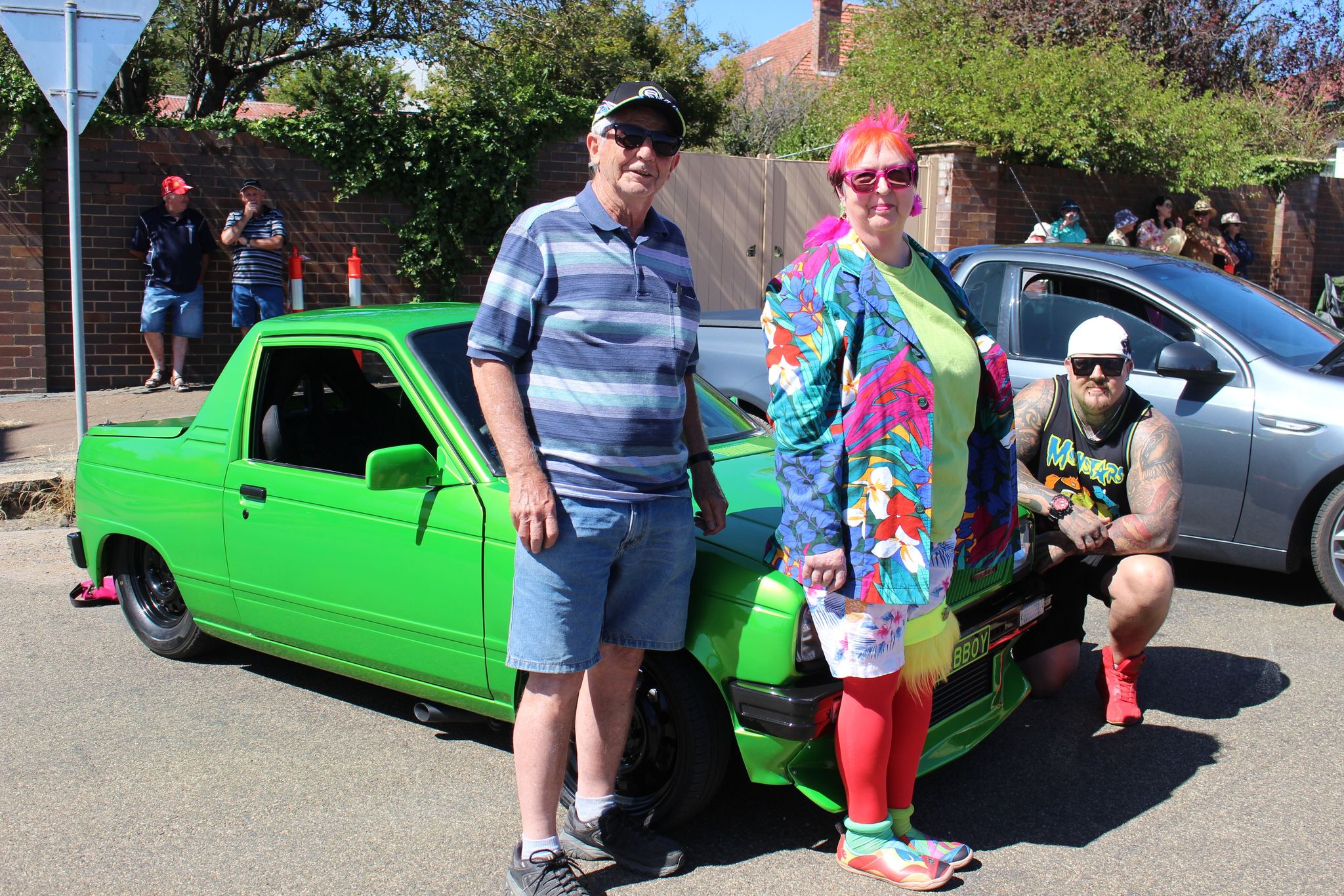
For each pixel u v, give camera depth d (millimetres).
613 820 3297
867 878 3207
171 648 4922
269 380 4301
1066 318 6066
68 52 6625
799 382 2865
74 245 6844
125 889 3195
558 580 2943
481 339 2906
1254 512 5410
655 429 2986
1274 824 3514
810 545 2881
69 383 10273
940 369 2943
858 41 16219
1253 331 5703
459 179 11086
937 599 3072
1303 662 4867
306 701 4531
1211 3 18031
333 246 10922
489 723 3961
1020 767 3930
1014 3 16391
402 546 3711
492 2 11547
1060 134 13023
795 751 3193
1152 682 4676
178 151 10320
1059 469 4191
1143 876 3215
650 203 3018
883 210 2881
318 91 10891
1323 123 18984
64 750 4074
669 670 3279
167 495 4492
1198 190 13953
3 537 6832
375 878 3246
